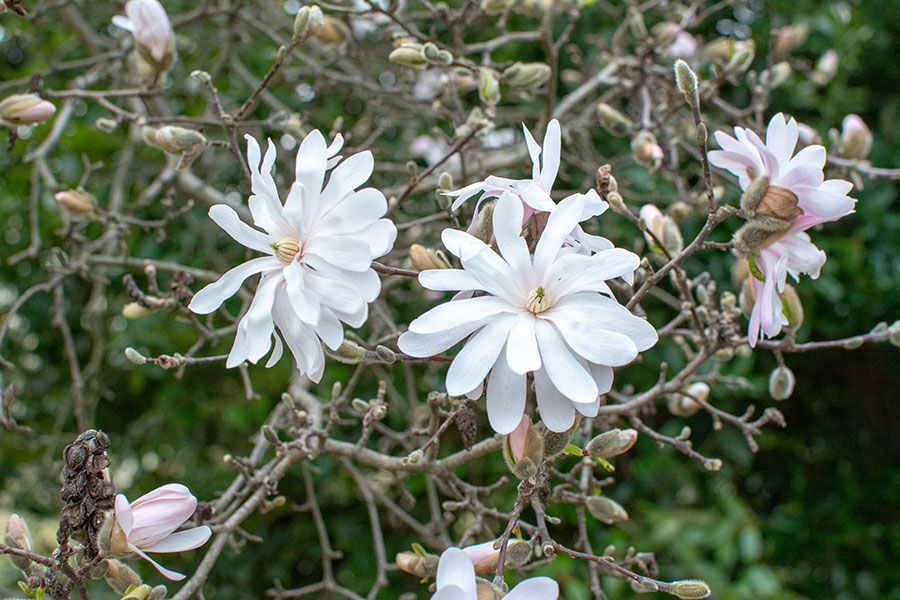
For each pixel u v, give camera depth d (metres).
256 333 0.54
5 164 1.26
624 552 1.04
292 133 0.78
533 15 0.83
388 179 1.16
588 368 0.53
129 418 1.33
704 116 0.92
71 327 1.28
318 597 1.25
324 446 0.69
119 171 1.06
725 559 1.03
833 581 1.22
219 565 1.18
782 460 1.37
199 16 1.00
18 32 0.98
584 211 0.56
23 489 1.32
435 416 0.66
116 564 0.56
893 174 0.79
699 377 0.76
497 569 0.54
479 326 0.53
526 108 1.10
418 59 0.74
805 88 1.18
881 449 1.37
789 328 0.68
